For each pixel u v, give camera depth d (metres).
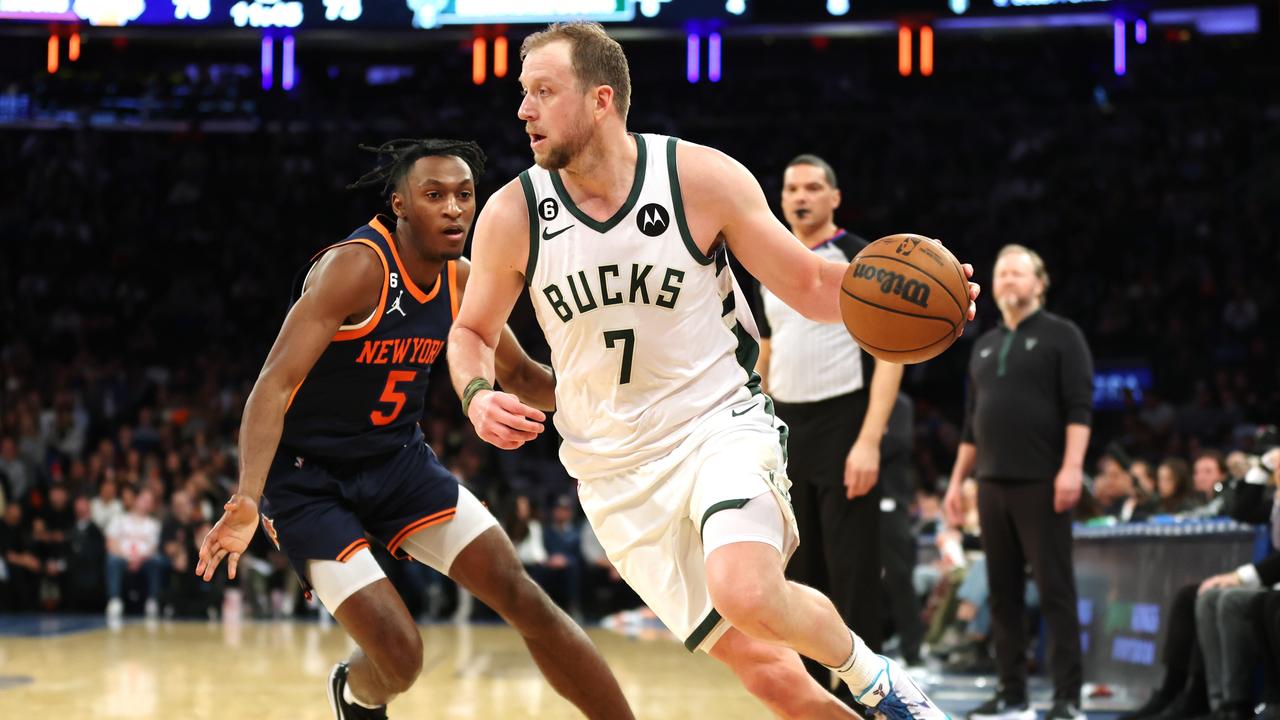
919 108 17.98
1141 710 4.92
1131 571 5.76
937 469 13.14
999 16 11.81
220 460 12.05
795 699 2.67
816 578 4.29
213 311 17.50
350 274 3.02
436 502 3.19
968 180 17.56
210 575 2.73
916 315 2.56
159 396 14.55
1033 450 4.77
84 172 18.36
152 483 11.53
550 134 2.56
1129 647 5.74
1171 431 12.05
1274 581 4.51
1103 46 17.98
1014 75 18.11
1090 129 17.53
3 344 16.77
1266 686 4.45
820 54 18.41
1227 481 5.89
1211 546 5.09
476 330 2.78
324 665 6.74
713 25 12.05
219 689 5.61
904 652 6.88
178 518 11.20
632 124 18.23
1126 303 15.32
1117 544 5.93
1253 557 4.87
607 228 2.61
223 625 10.01
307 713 4.79
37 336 16.86
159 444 13.28
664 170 2.63
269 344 17.16
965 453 5.41
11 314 17.05
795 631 2.51
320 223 18.28
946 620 7.46
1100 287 15.84
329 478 3.14
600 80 2.57
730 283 2.80
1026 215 17.00
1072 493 4.69
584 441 2.77
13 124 18.23
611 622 10.44
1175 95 17.52
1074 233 16.69
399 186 3.11
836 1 11.99
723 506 2.53
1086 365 4.78
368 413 3.15
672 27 12.12
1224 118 17.12
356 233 3.11
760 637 2.51
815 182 4.21
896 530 6.79
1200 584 4.85
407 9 12.37
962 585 7.18
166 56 18.70
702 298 2.68
